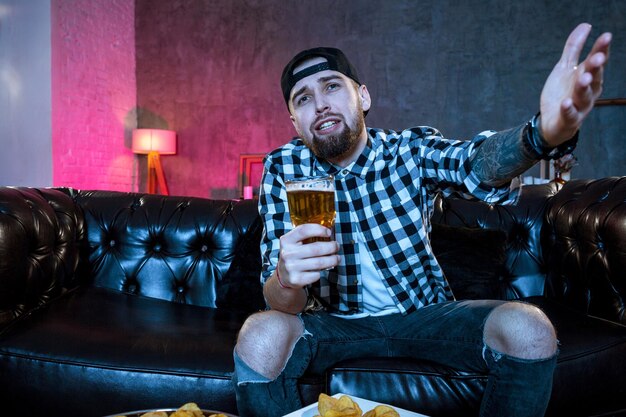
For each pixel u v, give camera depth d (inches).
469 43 192.4
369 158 59.6
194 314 72.1
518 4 187.3
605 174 179.6
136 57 224.2
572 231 72.1
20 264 64.3
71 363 54.5
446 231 78.6
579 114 33.0
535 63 186.1
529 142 38.4
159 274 81.1
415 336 55.0
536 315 47.4
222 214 84.0
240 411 50.3
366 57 202.2
